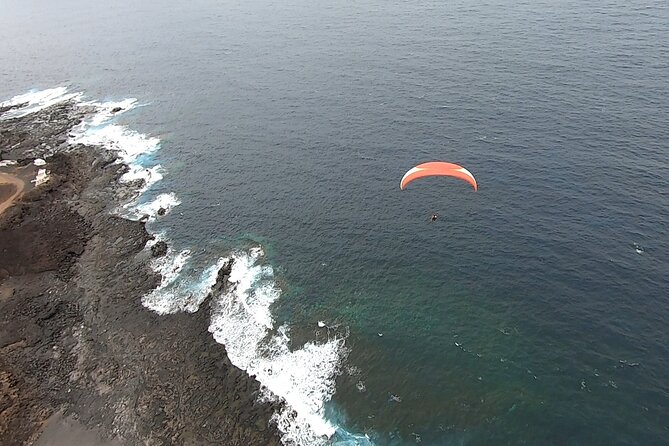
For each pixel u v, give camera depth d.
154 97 98.50
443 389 41.62
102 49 129.50
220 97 94.62
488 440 37.81
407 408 40.66
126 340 48.47
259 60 108.94
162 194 69.44
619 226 52.94
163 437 39.66
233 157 75.56
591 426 37.44
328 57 105.19
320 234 58.94
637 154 62.56
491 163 64.69
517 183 60.88
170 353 46.78
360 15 130.38
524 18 112.06
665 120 68.31
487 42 101.38
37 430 40.94
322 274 53.91
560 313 45.72
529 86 81.44
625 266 48.66
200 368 45.09
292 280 53.66
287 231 60.19
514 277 49.69
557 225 54.31
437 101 81.25
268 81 98.00
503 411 39.38
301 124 81.00
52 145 83.56
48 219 65.44
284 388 42.94
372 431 39.34
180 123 87.25
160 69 111.94
